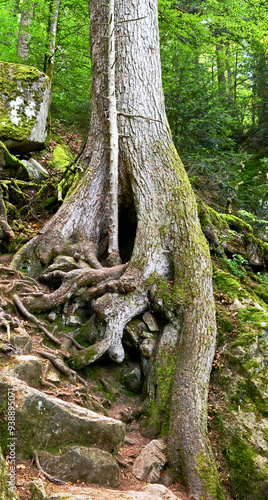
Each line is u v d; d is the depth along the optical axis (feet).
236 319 18.75
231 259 24.97
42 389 13.10
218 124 34.42
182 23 33.58
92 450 11.30
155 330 17.61
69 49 36.91
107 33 21.85
